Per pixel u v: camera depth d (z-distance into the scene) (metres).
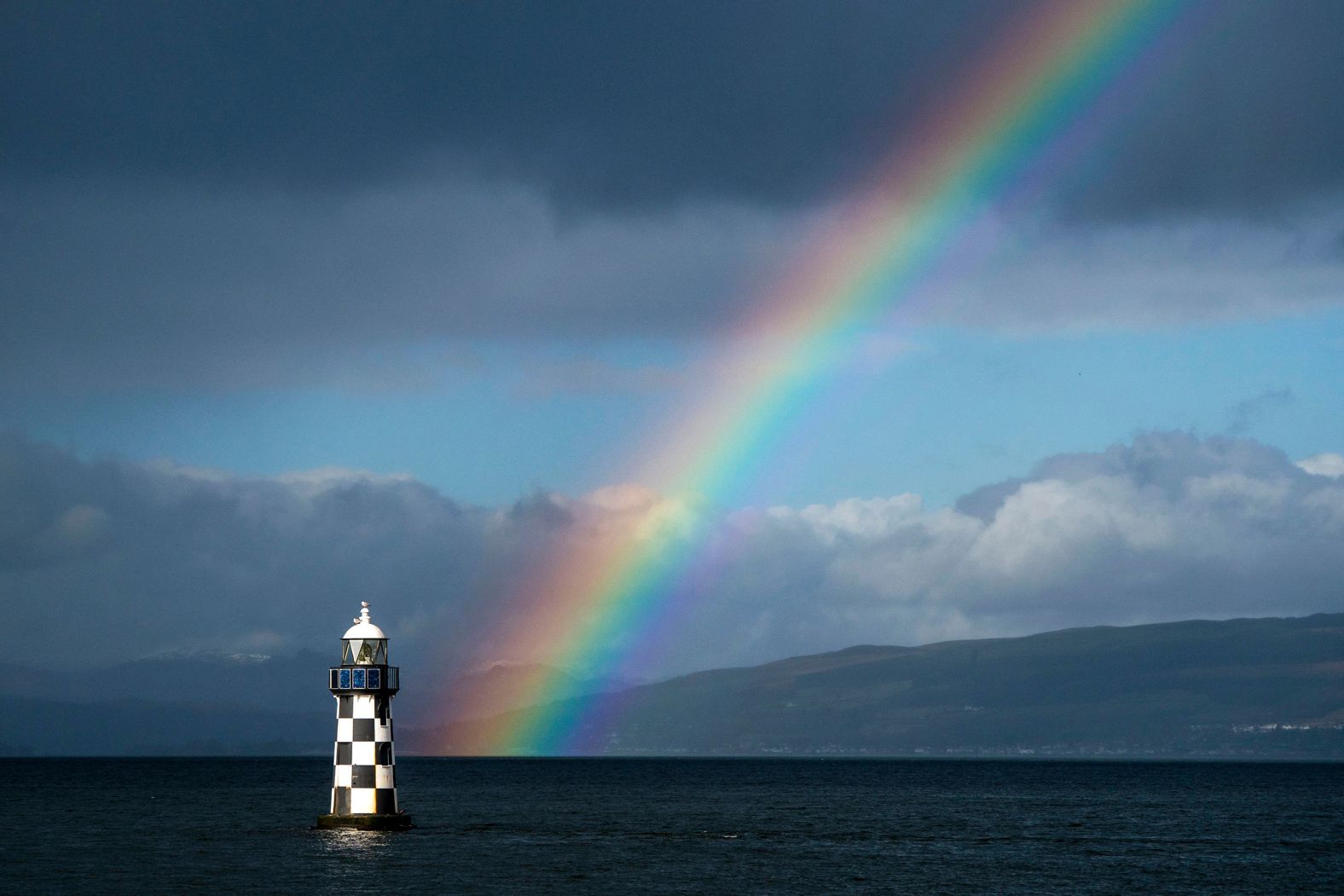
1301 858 86.12
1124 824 120.62
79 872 70.44
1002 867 78.38
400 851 80.38
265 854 78.69
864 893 65.44
